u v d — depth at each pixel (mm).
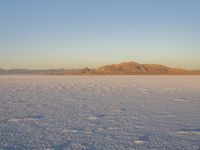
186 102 14781
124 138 7059
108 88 26078
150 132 7695
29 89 24625
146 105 13562
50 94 19703
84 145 6438
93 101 15328
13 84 33281
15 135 7352
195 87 27609
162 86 29250
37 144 6512
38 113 11023
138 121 9312
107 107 12852
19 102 14766
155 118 9867
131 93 20625
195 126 8438
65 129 8070
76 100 15820
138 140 6832
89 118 9867
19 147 6262
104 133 7602
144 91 22516
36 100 15773
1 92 21250
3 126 8492
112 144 6516
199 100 15750
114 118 9891
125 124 8820
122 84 33344
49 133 7594
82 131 7832
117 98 16969
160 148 6172
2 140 6844
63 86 29125
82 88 26047
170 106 13141
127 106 13195
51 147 6270
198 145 6387
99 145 6438
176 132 7660
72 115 10547
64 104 13969
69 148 6203
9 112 11273
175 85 31188
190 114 10711
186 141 6734
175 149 6094
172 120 9461
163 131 7809
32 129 8078
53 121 9312
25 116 10289
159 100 15805
